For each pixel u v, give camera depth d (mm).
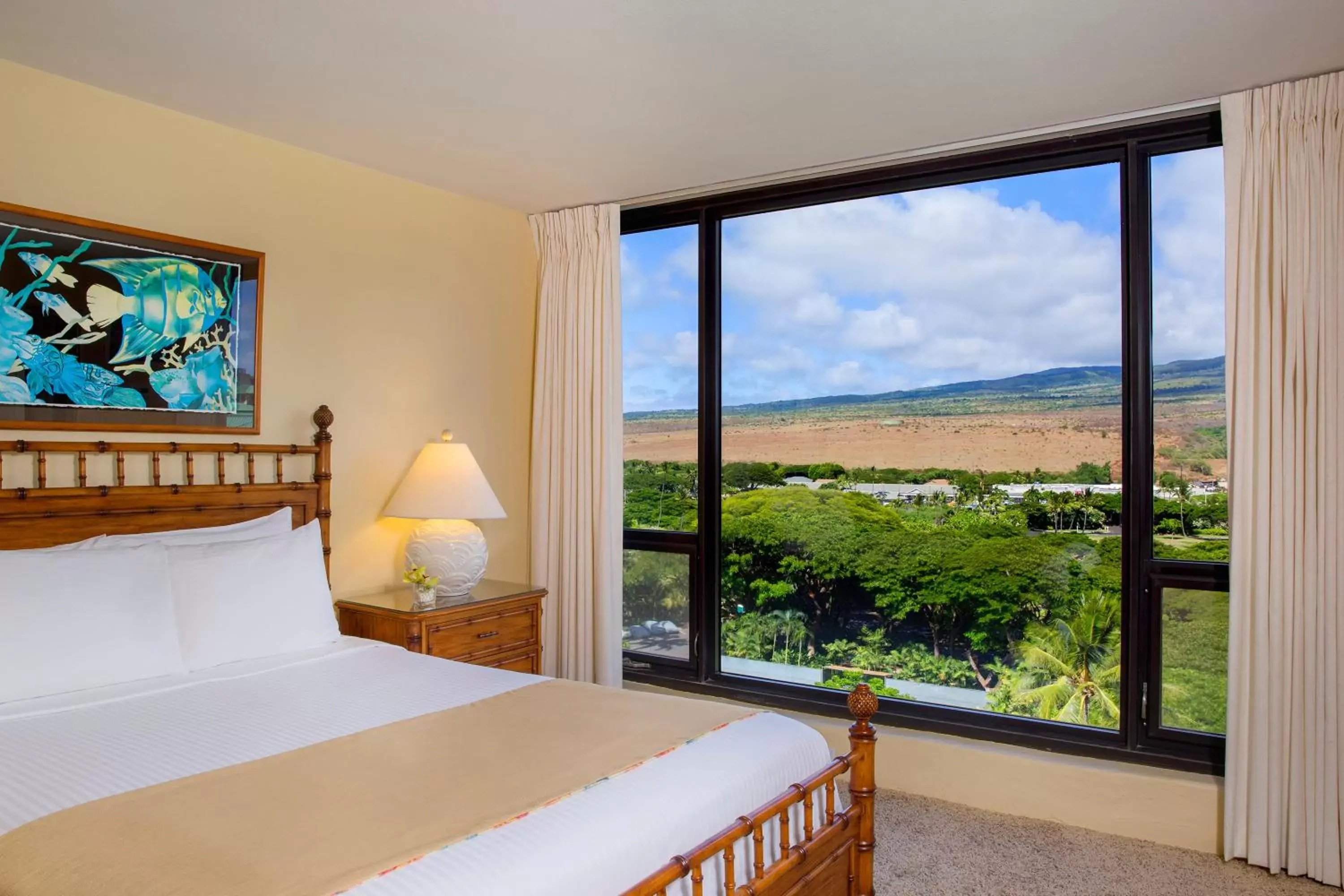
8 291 2635
